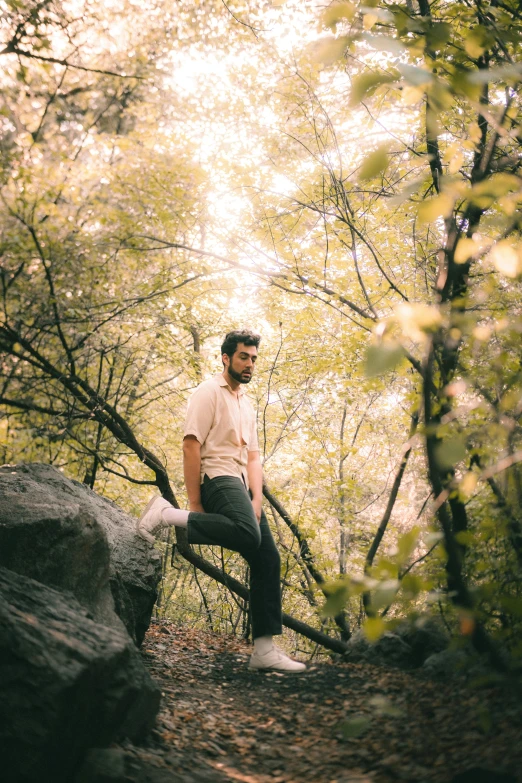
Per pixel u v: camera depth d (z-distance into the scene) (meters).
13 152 7.20
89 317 6.11
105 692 2.65
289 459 7.44
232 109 6.67
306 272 5.95
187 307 7.24
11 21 9.19
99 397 6.18
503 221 2.15
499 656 2.90
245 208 6.29
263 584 4.07
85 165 7.25
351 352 5.78
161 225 6.58
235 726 3.16
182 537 5.79
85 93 10.78
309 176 6.24
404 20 2.74
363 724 2.38
